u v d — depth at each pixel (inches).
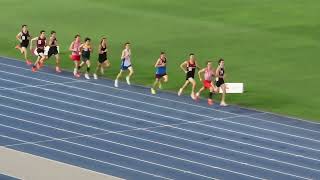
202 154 2273.6
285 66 3176.7
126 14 3939.5
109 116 2586.1
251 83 2967.5
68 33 3627.0
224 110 2689.5
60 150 2260.1
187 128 2495.1
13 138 2349.9
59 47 3415.4
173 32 3644.2
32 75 3038.9
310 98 2824.8
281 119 2620.6
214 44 3462.1
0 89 2851.9
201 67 3164.4
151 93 2849.4
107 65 3038.9
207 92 2878.9
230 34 3612.2
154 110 2662.4
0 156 2037.4
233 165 2197.3
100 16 3902.6
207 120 2578.7
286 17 3870.6
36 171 1931.6
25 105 2674.7
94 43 3484.3
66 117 2561.5
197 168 2162.9
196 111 2667.3
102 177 1915.6
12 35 3592.5
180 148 2315.5
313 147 2373.3
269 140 2417.6
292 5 4062.5
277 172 2160.4
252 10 3983.8
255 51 3368.6
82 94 2815.0
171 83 2967.5
